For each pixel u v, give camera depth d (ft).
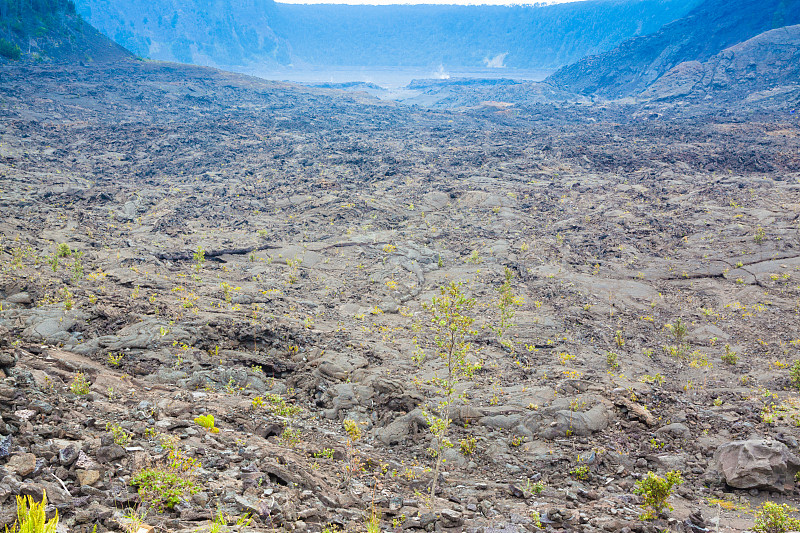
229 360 76.74
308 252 142.20
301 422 62.34
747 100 445.78
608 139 291.79
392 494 47.47
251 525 35.24
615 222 169.58
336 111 421.59
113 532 30.96
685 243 150.41
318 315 103.86
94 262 120.47
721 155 239.30
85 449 40.60
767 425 63.98
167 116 366.43
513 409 65.98
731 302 116.98
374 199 190.49
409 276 127.54
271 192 203.31
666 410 67.72
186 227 161.68
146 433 46.78
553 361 86.63
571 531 41.60
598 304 116.26
